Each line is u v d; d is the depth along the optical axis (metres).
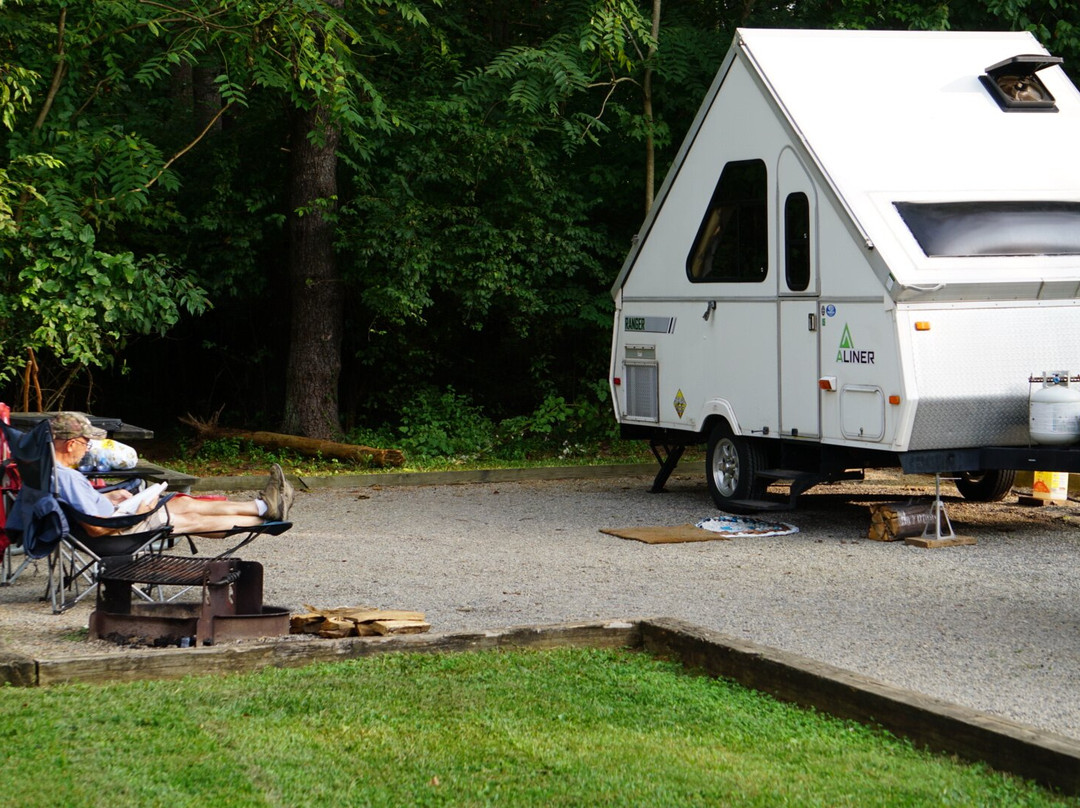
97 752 4.62
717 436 12.00
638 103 18.27
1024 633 7.04
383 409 19.75
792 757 4.73
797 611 7.62
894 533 10.23
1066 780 4.32
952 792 4.30
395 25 18.34
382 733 4.93
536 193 17.20
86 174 14.95
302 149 16.81
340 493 14.08
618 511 12.23
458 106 16.72
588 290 18.83
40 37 15.41
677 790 4.31
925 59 11.62
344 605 7.82
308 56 15.07
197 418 20.25
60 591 7.49
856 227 9.89
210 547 10.16
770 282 11.02
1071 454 9.50
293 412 17.33
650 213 12.65
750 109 11.20
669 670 6.07
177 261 16.91
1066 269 10.00
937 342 9.68
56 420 8.73
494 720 5.13
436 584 8.54
